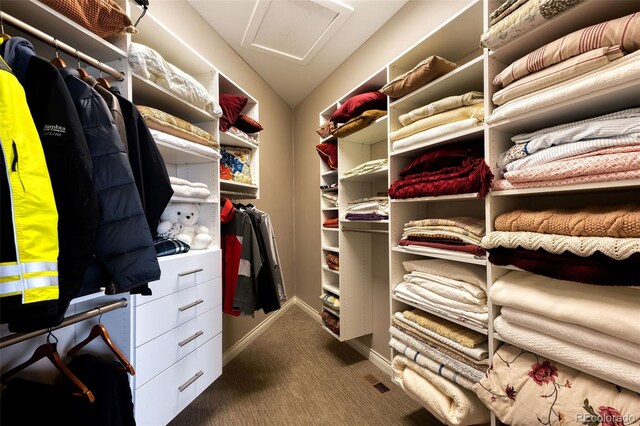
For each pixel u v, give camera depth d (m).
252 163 2.18
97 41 1.00
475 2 1.04
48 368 1.01
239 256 1.68
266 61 2.58
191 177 1.70
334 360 2.16
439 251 1.22
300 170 3.38
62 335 1.06
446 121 1.21
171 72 1.30
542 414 0.79
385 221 1.58
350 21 2.01
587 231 0.73
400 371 1.42
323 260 2.34
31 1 0.79
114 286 0.85
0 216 0.57
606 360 0.72
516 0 0.88
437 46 1.32
